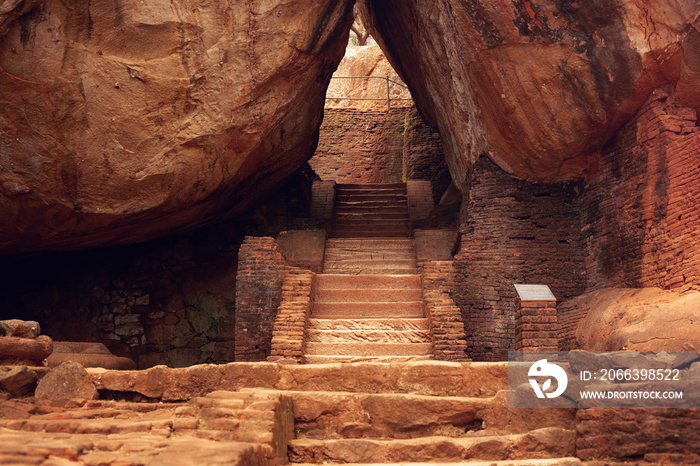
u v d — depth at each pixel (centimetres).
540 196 996
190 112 920
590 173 948
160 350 1236
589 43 814
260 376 506
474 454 431
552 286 956
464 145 1105
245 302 907
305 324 837
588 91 849
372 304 916
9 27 816
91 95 867
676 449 393
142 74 886
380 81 1931
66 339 1234
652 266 795
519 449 431
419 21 1059
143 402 504
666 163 784
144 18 876
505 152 984
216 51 912
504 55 862
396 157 1853
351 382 506
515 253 973
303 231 1186
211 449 324
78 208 906
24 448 299
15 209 881
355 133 1872
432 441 436
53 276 1262
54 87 845
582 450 418
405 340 831
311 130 1197
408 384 501
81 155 877
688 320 632
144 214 960
